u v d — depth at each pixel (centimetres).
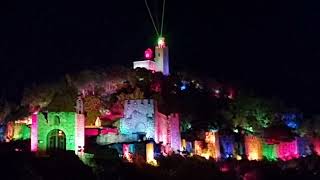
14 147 12094
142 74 18012
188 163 12800
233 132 16850
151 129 13475
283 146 17588
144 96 16700
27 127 13738
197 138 15288
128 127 13600
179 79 19450
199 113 17438
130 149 12438
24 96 16350
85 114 14700
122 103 15700
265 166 14962
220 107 18538
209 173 12825
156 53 19500
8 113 15925
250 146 16525
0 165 9681
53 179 10019
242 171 14200
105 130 13725
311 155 17650
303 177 14962
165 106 16662
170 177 11912
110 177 10875
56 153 10994
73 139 11512
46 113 11538
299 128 19950
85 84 17038
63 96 14725
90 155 11550
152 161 12462
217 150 15250
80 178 10338
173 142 14250
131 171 11400
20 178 9550
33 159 10425
